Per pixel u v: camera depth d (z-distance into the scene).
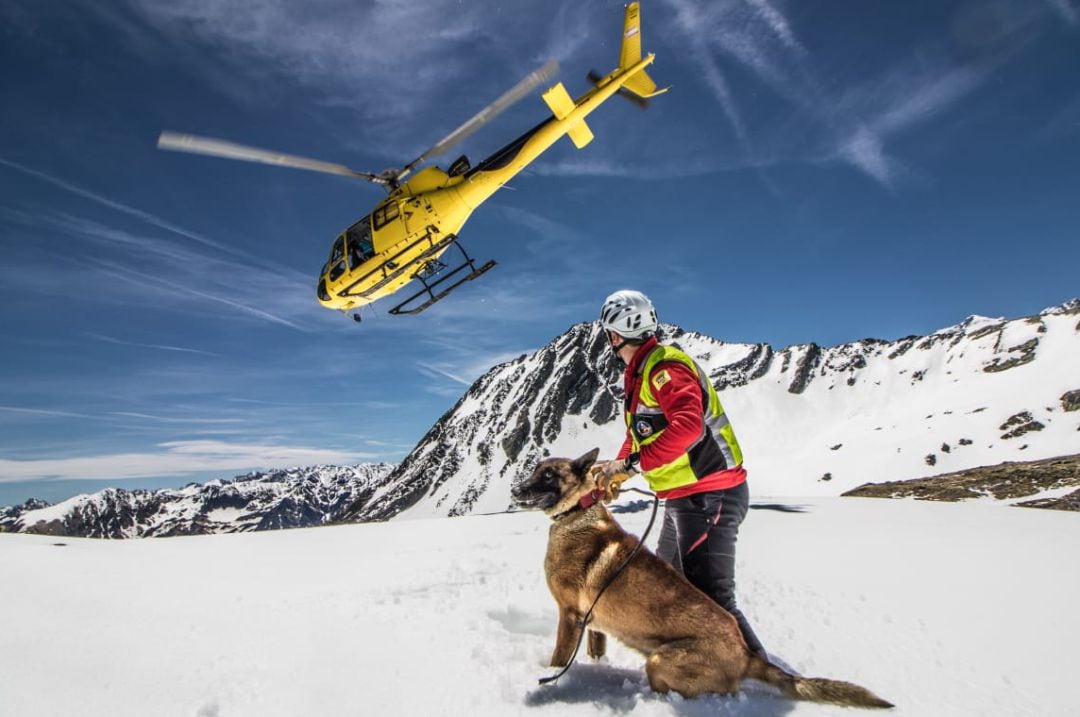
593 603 3.43
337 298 15.66
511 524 10.72
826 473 133.12
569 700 3.23
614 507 11.70
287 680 3.47
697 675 3.07
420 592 5.61
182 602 5.28
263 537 10.42
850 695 2.92
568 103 14.49
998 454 113.94
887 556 6.27
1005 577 5.16
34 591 5.62
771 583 5.42
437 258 15.18
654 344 3.59
